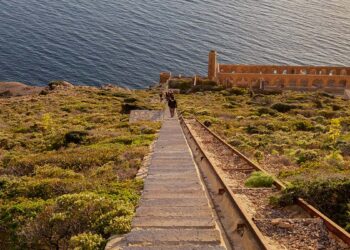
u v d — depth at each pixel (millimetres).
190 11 136875
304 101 59375
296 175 14406
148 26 119438
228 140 25094
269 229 9000
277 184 12328
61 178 16141
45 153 23703
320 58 108438
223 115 45250
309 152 19578
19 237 10469
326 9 155625
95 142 28656
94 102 57969
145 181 12523
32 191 14109
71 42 102750
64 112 50469
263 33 122625
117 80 88688
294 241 8406
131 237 8094
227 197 10523
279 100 60438
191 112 46500
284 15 142375
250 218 8828
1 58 91938
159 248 7477
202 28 122375
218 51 107562
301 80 81875
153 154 17359
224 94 69438
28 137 33812
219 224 9320
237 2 153125
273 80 81938
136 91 72188
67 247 9758
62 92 68688
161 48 105688
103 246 8617
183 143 20656
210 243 7895
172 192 11211
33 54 95000
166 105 50875
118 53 100062
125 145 24109
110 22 119250
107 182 14438
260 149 22922
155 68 95500
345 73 83625
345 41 122125
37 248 10156
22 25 109938
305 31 127688
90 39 105625
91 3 135625
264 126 35031
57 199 11125
